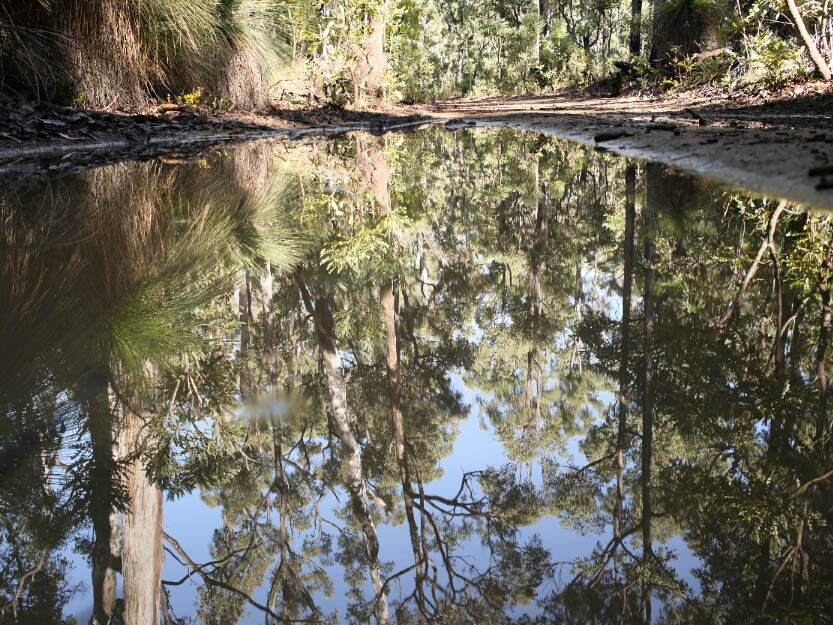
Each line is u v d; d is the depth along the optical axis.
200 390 2.23
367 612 1.53
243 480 1.96
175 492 1.82
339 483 2.10
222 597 1.57
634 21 17.89
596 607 1.45
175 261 3.10
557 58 27.06
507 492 2.03
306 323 3.20
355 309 3.58
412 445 2.35
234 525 1.83
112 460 1.81
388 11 13.05
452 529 1.87
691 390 2.38
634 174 4.48
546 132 8.65
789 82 8.41
